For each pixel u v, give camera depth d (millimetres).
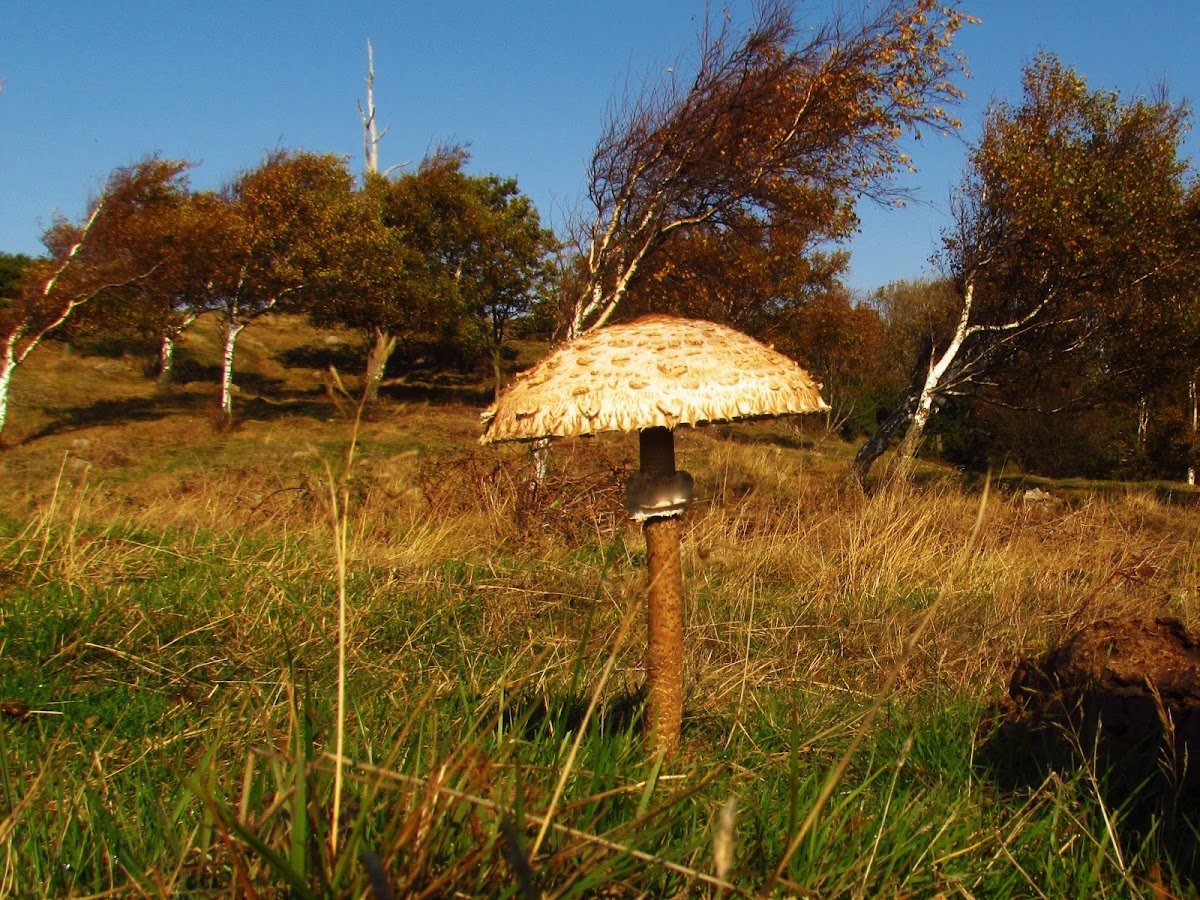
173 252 25094
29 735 3127
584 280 13570
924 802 2697
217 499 8844
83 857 2119
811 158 13297
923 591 6379
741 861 2166
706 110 12844
